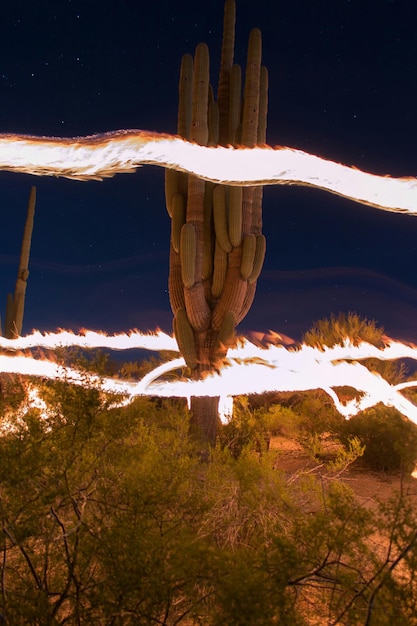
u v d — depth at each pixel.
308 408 9.87
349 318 12.30
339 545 2.72
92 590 2.69
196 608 2.73
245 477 4.09
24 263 13.88
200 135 7.88
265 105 8.81
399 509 2.80
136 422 3.59
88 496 3.19
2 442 2.93
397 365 11.79
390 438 7.94
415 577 2.69
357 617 2.58
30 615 2.60
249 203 8.27
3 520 2.68
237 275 8.07
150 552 2.66
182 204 8.41
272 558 2.65
